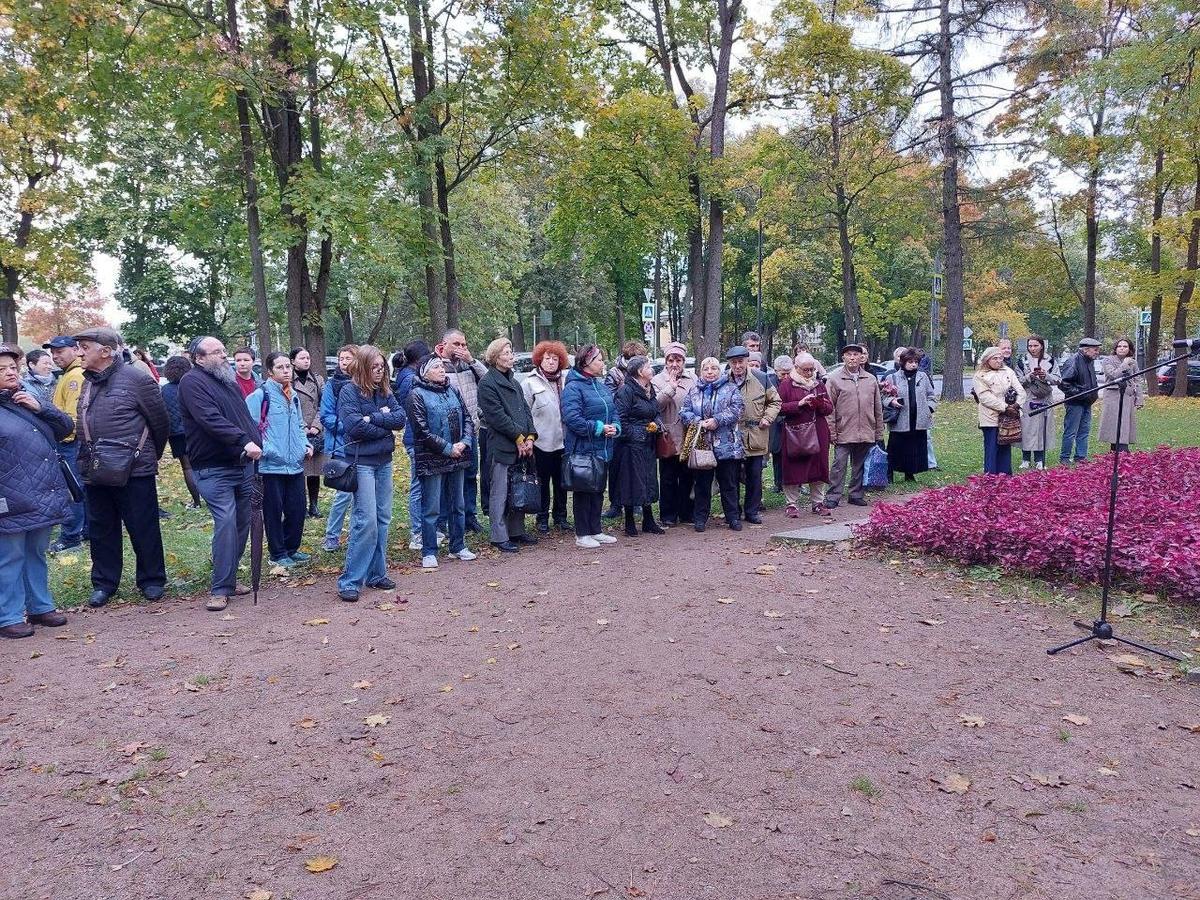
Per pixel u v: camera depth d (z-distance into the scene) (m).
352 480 6.07
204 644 5.25
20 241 22.48
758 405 8.52
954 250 24.81
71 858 2.98
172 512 9.73
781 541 7.81
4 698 4.43
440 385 7.24
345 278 25.50
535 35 16.59
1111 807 3.22
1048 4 21.98
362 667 4.80
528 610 5.84
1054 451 13.06
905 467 10.87
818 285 46.34
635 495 8.11
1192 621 5.28
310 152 16.91
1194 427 16.20
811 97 23.31
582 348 7.69
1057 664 4.70
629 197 23.86
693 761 3.62
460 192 26.11
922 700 4.22
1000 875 2.81
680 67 24.50
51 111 16.42
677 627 5.37
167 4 13.77
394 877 2.85
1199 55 15.20
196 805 3.34
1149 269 28.64
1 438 5.39
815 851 2.96
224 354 6.24
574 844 3.02
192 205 16.88
